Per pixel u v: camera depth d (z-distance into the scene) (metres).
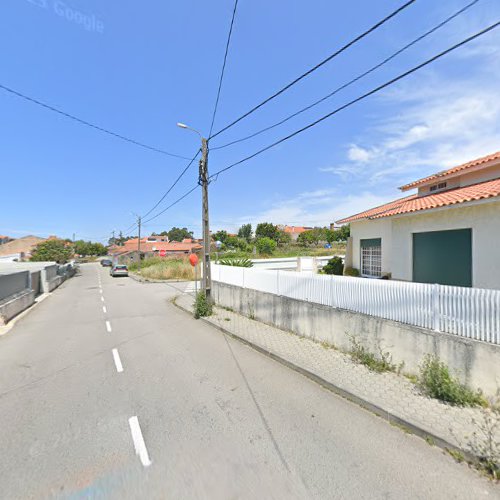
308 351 5.73
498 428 3.13
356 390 4.08
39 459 2.86
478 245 7.37
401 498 2.35
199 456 2.88
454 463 2.75
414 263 9.38
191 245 60.06
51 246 38.44
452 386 3.68
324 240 60.34
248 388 4.43
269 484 2.51
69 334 7.96
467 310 3.77
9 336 7.95
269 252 39.47
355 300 5.42
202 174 10.25
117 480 2.58
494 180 8.60
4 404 4.03
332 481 2.54
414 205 9.51
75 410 3.83
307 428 3.35
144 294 16.67
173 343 6.90
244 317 9.16
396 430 3.29
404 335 4.46
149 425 3.45
